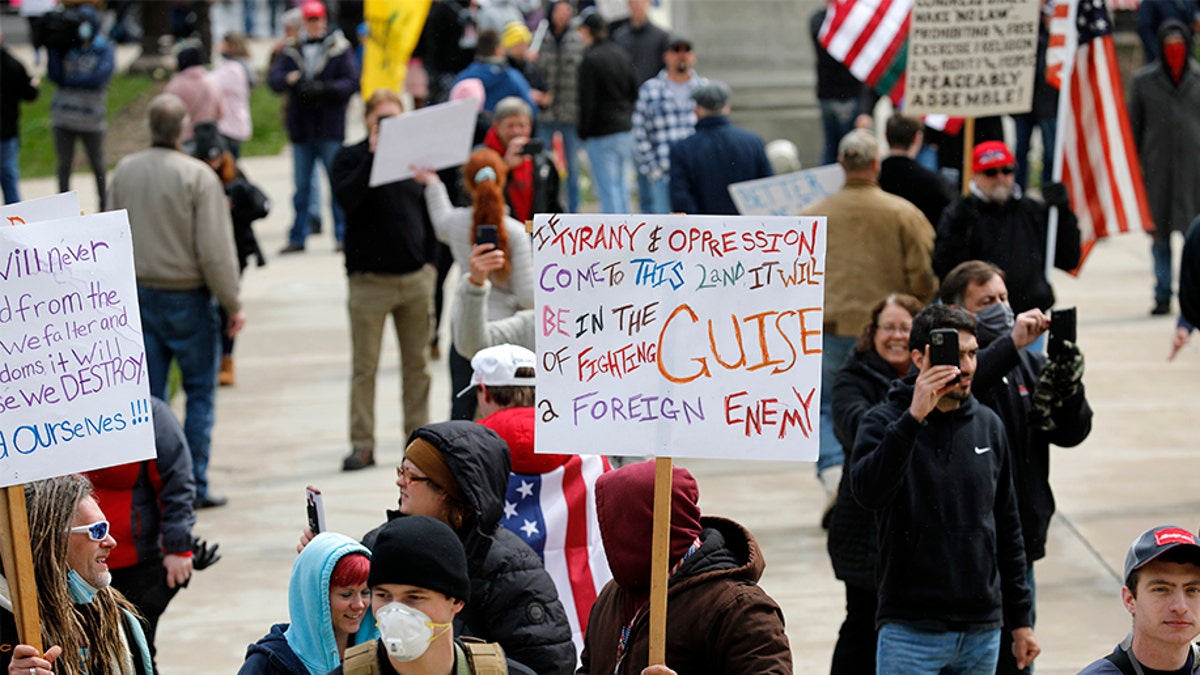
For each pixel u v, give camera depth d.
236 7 101.00
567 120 43.44
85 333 11.74
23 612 11.34
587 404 11.71
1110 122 26.47
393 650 9.88
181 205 24.14
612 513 11.60
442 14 48.84
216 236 24.33
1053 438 16.66
